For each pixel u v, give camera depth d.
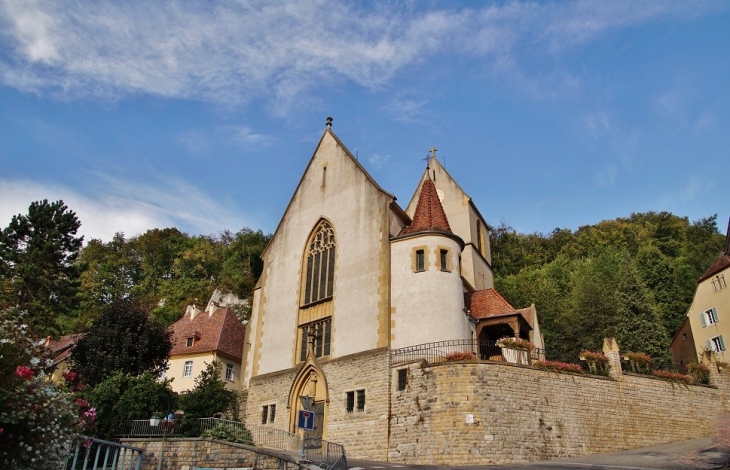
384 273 30.69
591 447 25.73
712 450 22.11
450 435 23.98
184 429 27.70
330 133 38.84
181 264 96.44
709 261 59.03
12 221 46.41
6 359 9.78
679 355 44.25
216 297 77.88
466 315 30.31
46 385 10.73
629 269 48.22
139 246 101.31
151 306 80.75
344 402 29.03
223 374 45.81
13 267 44.00
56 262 45.84
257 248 93.88
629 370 29.75
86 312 73.75
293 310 35.12
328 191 36.66
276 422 32.16
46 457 10.15
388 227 31.97
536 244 84.44
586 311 47.53
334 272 33.62
